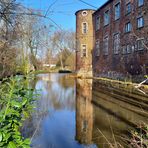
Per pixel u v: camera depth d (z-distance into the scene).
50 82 27.08
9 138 2.30
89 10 35.22
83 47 35.84
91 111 11.29
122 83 19.84
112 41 25.97
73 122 9.23
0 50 5.98
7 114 2.49
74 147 6.62
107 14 27.81
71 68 52.56
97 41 31.91
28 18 4.89
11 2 3.71
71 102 13.75
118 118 9.77
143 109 10.96
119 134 7.54
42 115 9.60
